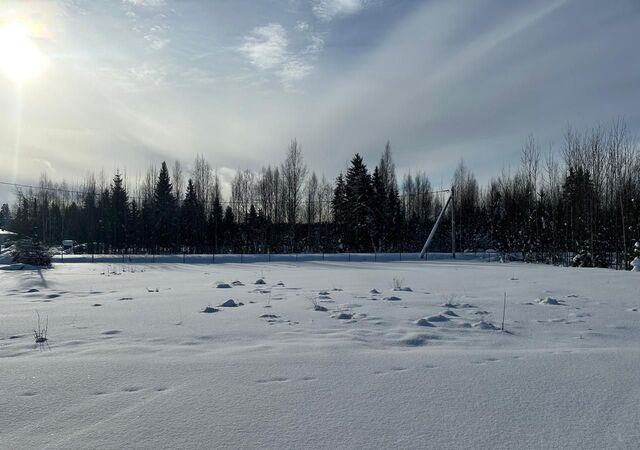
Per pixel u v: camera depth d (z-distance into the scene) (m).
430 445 2.65
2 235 47.50
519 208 42.50
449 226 53.97
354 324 6.39
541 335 5.81
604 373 4.02
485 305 8.36
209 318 6.90
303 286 12.29
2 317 7.17
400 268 22.73
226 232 54.34
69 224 69.25
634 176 30.17
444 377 3.93
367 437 2.76
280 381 3.83
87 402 3.38
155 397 3.47
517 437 2.76
